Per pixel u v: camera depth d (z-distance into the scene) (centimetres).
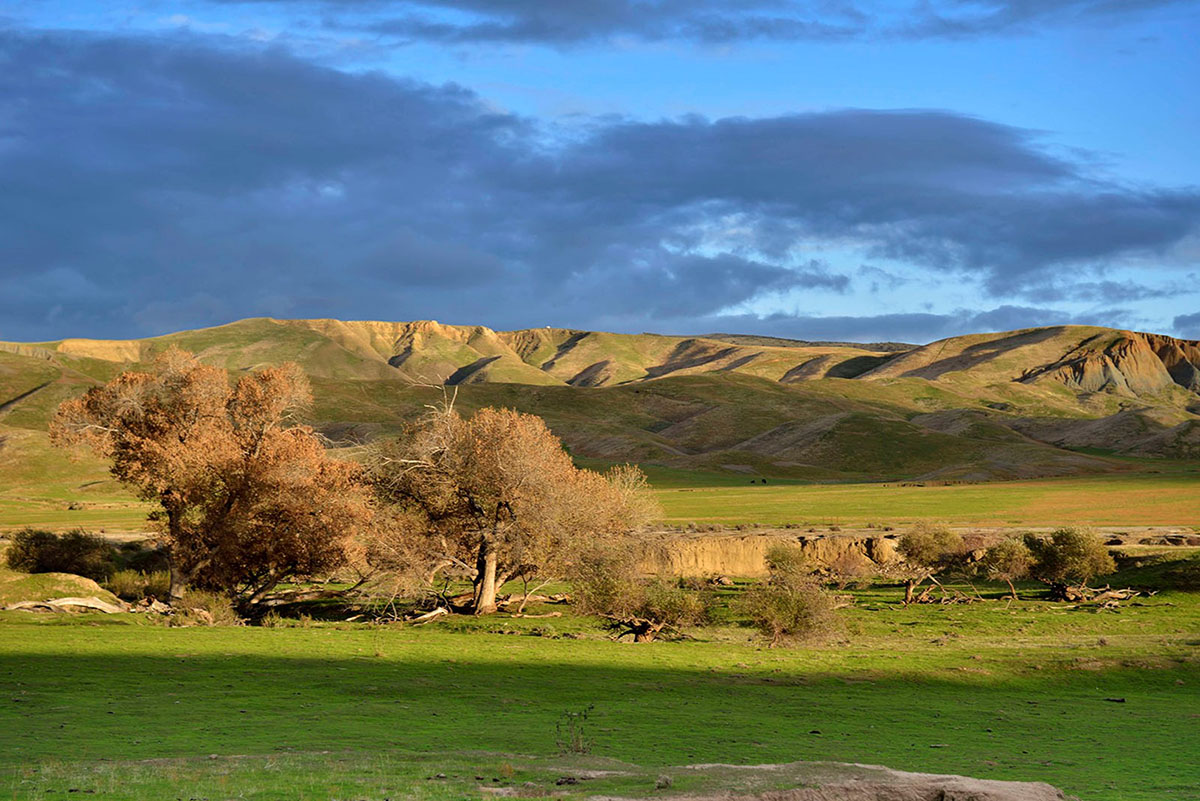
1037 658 4606
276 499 6538
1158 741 2872
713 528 11481
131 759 2072
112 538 9181
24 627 4988
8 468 19650
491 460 6819
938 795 1673
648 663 4438
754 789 1648
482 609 6938
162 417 6869
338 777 1802
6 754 2108
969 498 15438
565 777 1823
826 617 5488
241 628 5431
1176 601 7338
